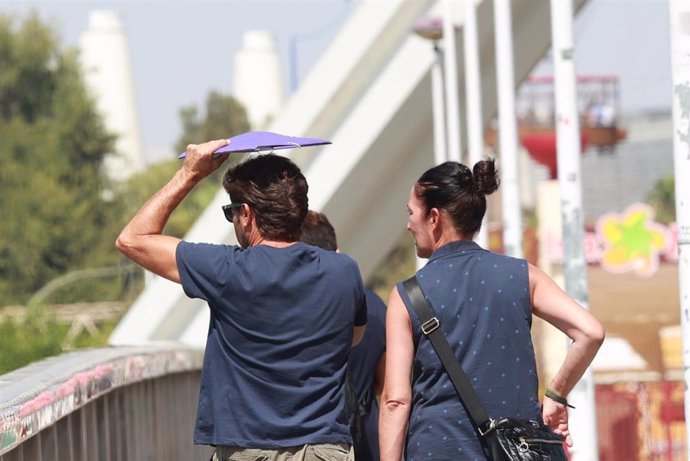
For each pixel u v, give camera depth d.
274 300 10.09
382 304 12.97
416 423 10.04
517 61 51.34
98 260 130.38
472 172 10.50
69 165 138.25
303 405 10.10
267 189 10.29
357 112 47.34
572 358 10.09
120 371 14.83
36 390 10.52
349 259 10.44
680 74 12.02
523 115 99.69
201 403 10.33
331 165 47.72
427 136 49.12
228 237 45.16
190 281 10.20
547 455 9.89
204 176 10.52
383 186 49.84
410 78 47.03
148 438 18.36
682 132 12.02
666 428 53.38
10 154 136.38
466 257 10.25
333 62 46.59
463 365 9.93
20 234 128.62
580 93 106.00
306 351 10.13
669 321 70.12
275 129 47.06
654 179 149.75
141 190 147.25
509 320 10.04
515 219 31.59
